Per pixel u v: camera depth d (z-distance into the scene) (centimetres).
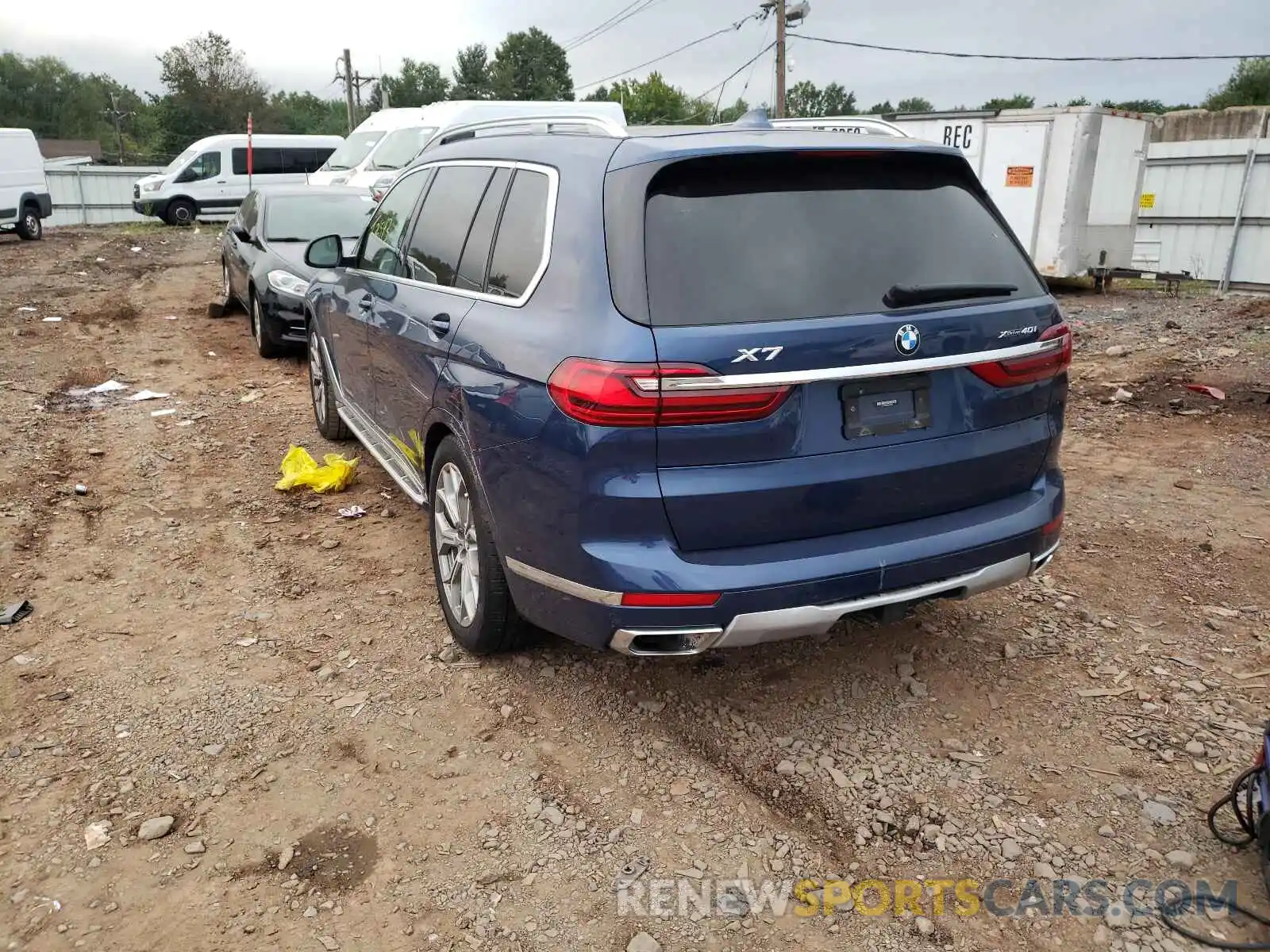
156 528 529
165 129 7312
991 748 332
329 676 377
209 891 269
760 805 305
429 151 505
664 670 382
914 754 330
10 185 2312
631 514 285
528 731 343
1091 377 909
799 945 254
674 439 279
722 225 295
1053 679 374
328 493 583
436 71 10100
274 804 305
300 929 257
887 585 306
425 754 330
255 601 442
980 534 321
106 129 9794
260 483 602
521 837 292
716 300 284
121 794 308
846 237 306
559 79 9381
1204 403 792
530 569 323
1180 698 360
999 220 348
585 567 296
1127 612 427
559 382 292
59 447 670
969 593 329
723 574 287
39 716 349
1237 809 278
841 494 299
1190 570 469
